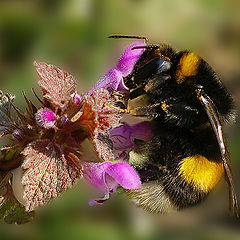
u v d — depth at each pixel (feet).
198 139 0.38
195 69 0.38
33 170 0.34
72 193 0.48
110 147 0.35
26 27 0.53
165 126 0.38
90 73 0.53
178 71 0.38
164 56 0.38
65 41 0.53
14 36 0.53
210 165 0.38
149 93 0.38
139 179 0.36
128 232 0.50
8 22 0.53
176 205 0.38
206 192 0.38
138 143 0.38
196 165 0.38
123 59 0.37
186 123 0.38
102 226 0.49
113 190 0.36
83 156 0.35
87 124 0.35
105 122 0.35
